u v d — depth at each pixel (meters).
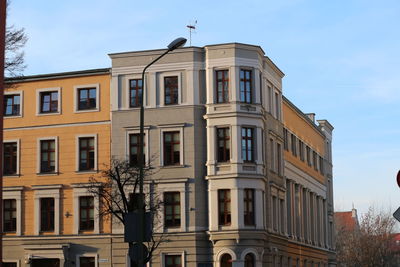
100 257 54.78
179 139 54.25
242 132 53.62
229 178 52.69
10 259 56.69
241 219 52.28
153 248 44.34
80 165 56.41
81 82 57.22
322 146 85.38
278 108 62.31
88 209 55.72
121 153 55.12
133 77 55.66
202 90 54.53
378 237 109.56
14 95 58.81
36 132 57.78
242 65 54.09
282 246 61.50
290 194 66.88
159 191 53.78
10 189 57.38
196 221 53.03
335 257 89.50
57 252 55.31
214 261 52.59
